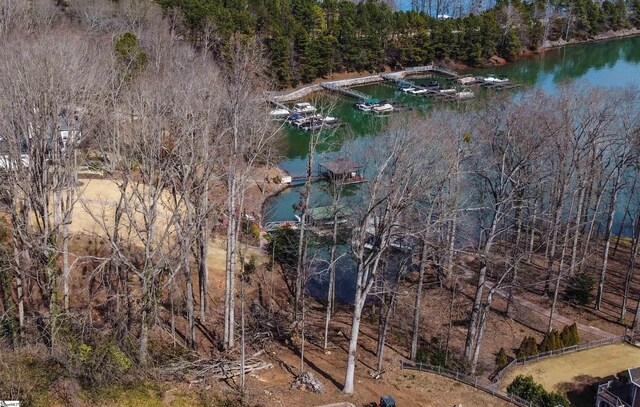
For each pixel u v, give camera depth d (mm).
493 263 47844
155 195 31406
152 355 34062
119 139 42188
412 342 39906
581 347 42156
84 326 32750
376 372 37406
